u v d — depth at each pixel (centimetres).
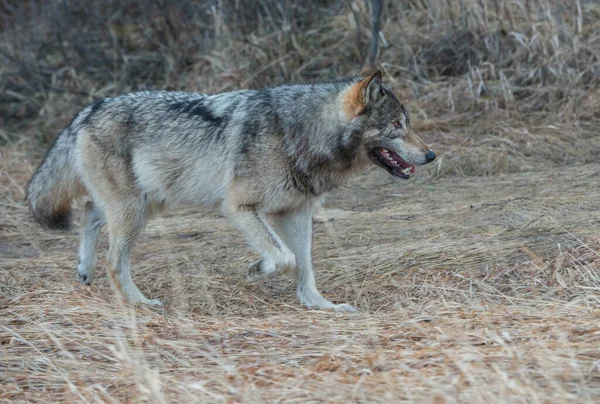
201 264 1168
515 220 1208
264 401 633
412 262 1080
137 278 1141
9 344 803
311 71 2069
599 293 891
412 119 1792
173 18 2236
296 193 1002
